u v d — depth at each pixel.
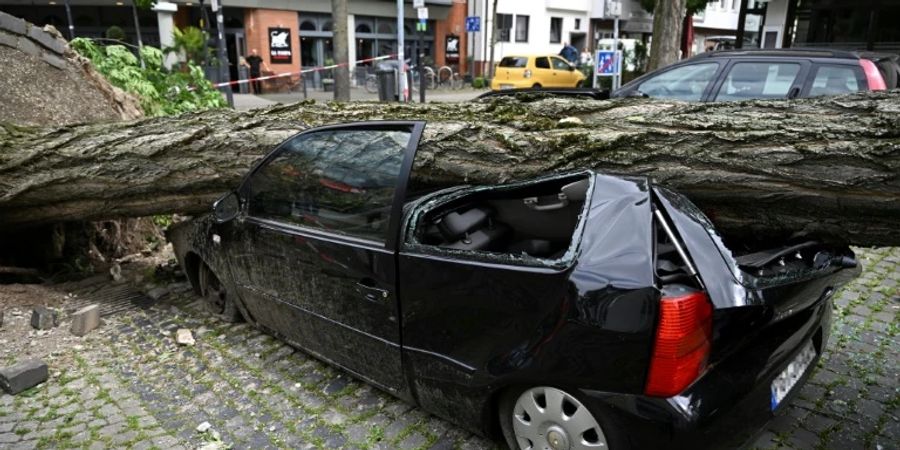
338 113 4.43
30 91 5.63
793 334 2.41
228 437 2.93
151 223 6.56
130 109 6.80
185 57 17.42
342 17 13.47
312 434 2.95
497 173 3.69
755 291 2.13
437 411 2.79
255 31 24.41
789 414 3.01
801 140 2.89
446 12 29.83
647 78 6.80
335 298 3.05
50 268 5.57
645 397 2.06
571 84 23.03
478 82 26.98
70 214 4.92
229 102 14.18
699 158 3.13
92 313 4.19
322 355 3.34
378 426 2.99
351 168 3.04
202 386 3.42
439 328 2.60
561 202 3.22
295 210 3.34
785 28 12.98
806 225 2.97
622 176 2.60
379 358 2.93
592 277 2.15
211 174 4.48
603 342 2.10
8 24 5.56
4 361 3.72
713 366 2.13
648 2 23.16
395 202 2.76
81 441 2.91
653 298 2.03
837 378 3.35
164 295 4.84
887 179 2.62
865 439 2.82
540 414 2.35
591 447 2.22
